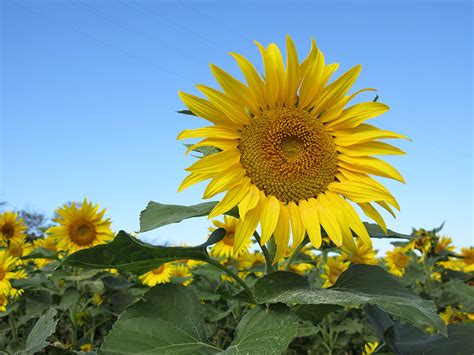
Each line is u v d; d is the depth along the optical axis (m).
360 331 0.76
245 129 0.38
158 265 0.38
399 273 1.09
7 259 0.80
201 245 0.35
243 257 0.96
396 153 0.38
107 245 0.34
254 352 0.30
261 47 0.37
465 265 1.13
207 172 0.35
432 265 0.91
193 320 0.35
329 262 0.83
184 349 0.33
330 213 0.37
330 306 0.37
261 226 0.35
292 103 0.39
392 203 0.37
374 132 0.38
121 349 0.32
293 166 0.38
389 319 0.45
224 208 0.35
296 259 0.79
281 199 0.38
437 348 0.39
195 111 0.35
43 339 0.46
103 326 0.89
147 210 0.39
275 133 0.38
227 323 0.88
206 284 0.92
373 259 0.83
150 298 0.35
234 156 0.37
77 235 0.86
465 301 0.62
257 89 0.37
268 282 0.34
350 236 0.36
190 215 0.36
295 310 0.38
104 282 0.81
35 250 0.83
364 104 0.39
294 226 0.36
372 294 0.35
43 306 0.77
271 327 0.32
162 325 0.34
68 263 0.35
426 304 0.33
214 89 0.36
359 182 0.38
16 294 0.80
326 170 0.39
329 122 0.40
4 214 1.04
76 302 0.75
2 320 0.91
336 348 0.81
